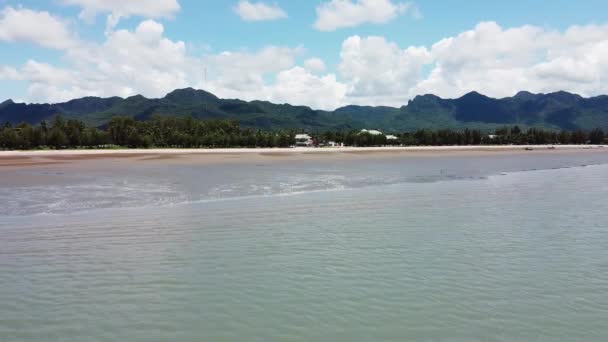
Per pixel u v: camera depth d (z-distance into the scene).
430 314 11.45
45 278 14.12
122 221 23.05
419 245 17.95
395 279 13.94
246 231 20.58
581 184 40.94
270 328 10.71
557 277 14.13
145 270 14.88
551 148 179.88
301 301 12.27
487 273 14.52
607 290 13.08
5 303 12.16
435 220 23.23
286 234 19.98
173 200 30.67
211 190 36.28
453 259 16.00
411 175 52.16
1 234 20.08
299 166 67.88
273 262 15.72
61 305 12.05
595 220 23.05
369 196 32.81
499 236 19.52
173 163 72.06
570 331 10.59
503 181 44.62
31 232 20.47
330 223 22.48
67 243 18.41
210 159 85.25
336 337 10.27
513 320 11.14
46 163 68.94
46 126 142.50
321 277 14.15
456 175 52.38
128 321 11.09
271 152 119.31
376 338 10.23
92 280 13.94
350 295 12.66
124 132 142.75
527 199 30.84
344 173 54.62
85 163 69.75
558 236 19.42
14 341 10.09
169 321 11.09
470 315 11.41
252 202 29.80
